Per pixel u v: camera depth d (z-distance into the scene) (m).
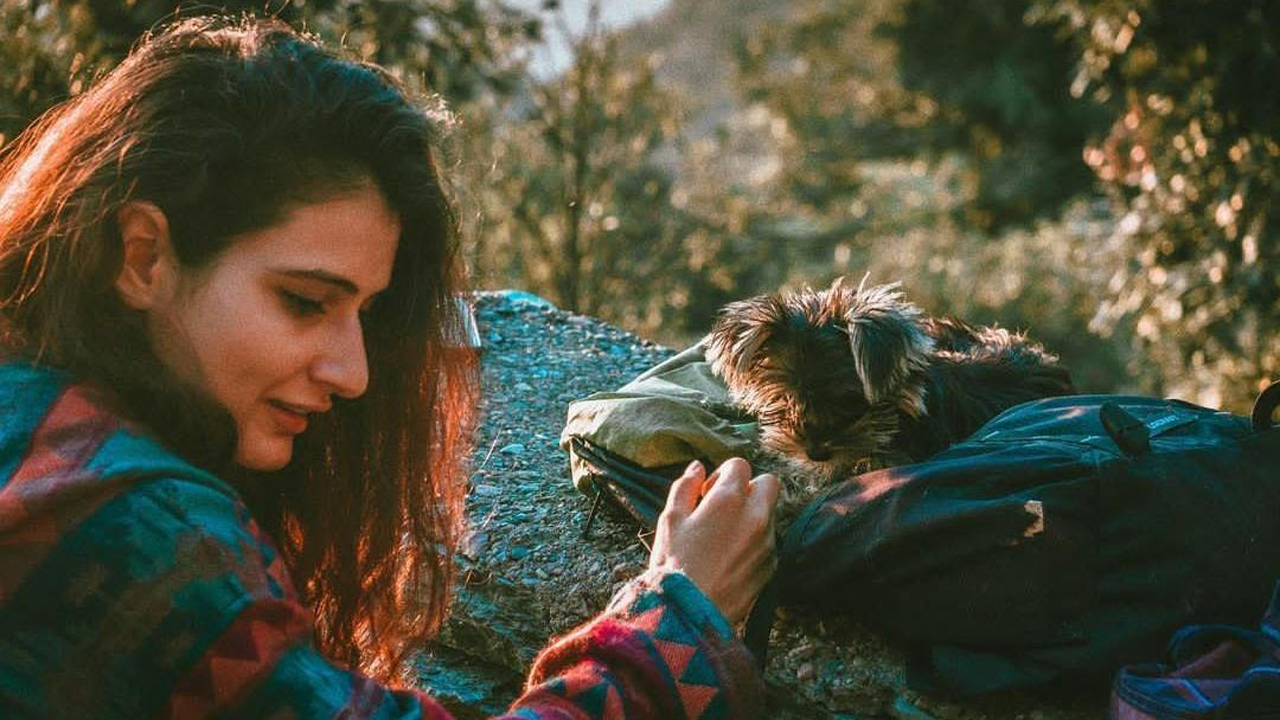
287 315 1.37
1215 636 2.20
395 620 1.96
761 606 2.16
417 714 1.36
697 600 1.54
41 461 1.25
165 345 1.38
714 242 12.73
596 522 3.06
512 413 3.80
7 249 1.41
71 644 1.23
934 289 20.28
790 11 55.59
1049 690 2.37
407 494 1.82
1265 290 8.96
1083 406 2.69
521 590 2.92
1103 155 10.20
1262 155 8.69
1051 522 2.27
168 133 1.33
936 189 28.02
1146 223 9.46
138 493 1.25
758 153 32.47
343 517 1.82
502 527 3.08
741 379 3.27
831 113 30.27
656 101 11.32
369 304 1.69
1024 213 26.05
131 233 1.34
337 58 1.44
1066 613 2.28
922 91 27.89
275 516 1.81
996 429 2.68
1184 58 8.78
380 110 1.37
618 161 11.05
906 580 2.37
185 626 1.23
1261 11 8.42
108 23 6.40
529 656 2.92
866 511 2.41
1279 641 2.11
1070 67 25.20
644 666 1.47
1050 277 19.67
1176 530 2.26
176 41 1.42
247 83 1.34
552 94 10.40
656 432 2.80
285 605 1.29
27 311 1.40
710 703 1.48
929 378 3.18
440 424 1.86
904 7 27.38
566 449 3.13
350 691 1.32
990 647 2.34
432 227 1.61
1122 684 2.12
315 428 1.78
